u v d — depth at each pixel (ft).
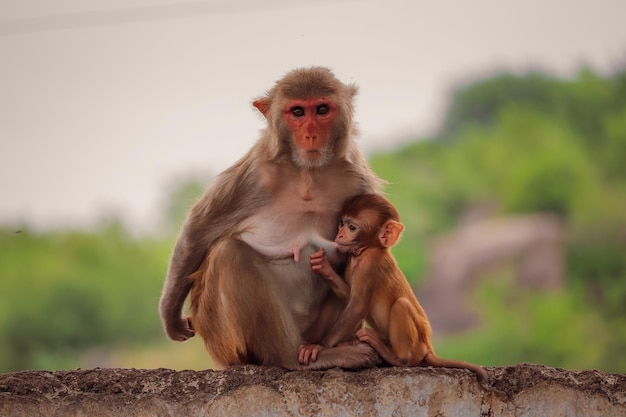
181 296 44.42
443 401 38.11
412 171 136.87
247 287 41.37
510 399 38.27
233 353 41.88
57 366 119.55
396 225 41.81
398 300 40.93
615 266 122.21
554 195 128.77
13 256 128.47
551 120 138.00
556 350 115.34
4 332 120.16
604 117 137.18
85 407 38.01
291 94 42.45
